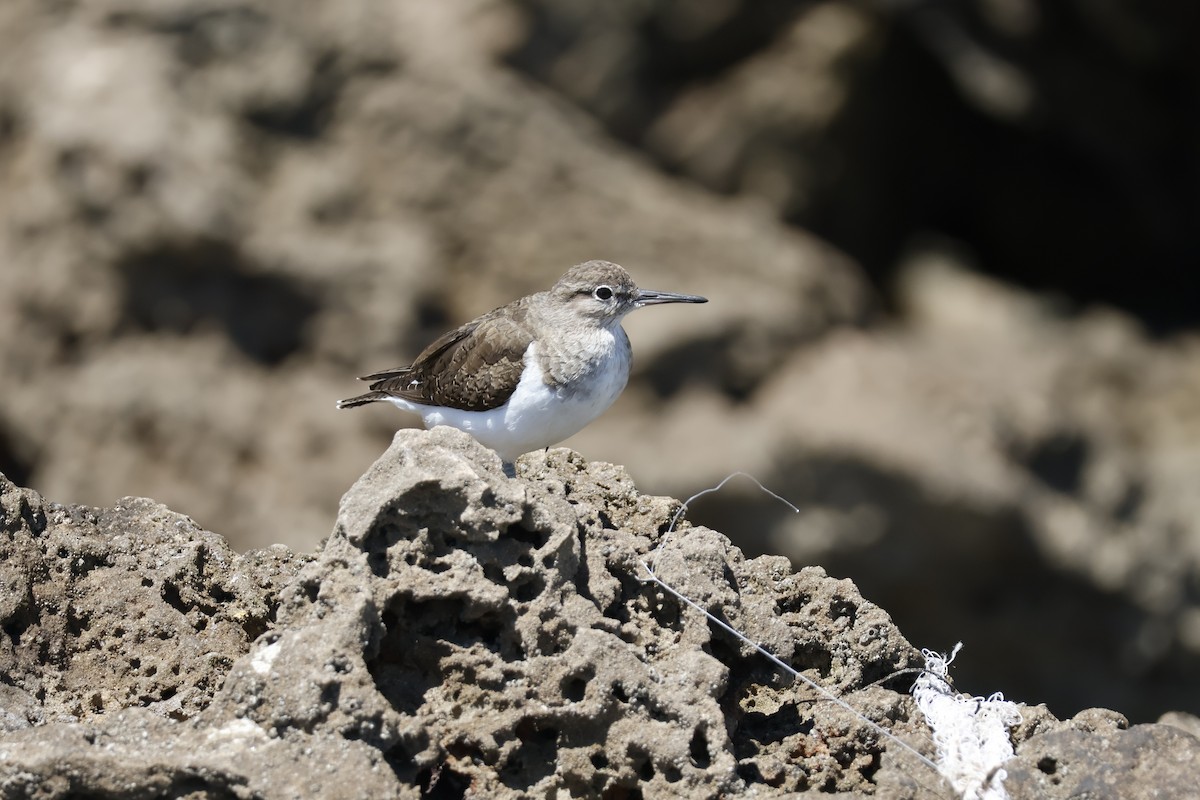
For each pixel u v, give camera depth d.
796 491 18.08
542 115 20.64
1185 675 19.12
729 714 6.88
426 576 6.55
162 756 5.89
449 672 6.53
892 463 17.66
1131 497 19.45
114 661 7.20
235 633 7.48
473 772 6.33
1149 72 23.78
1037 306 24.03
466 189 19.73
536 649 6.57
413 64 20.00
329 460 18.38
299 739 5.99
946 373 19.36
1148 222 25.23
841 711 6.93
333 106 19.73
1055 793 6.50
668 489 17.97
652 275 19.84
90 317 18.70
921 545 18.22
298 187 19.19
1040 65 23.28
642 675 6.49
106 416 18.34
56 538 7.48
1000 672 19.08
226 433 18.31
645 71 22.00
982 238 25.78
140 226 18.42
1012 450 18.78
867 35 22.45
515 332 10.00
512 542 6.72
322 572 6.55
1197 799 6.35
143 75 19.11
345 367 18.81
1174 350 23.62
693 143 22.16
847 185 23.25
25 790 5.68
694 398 18.77
